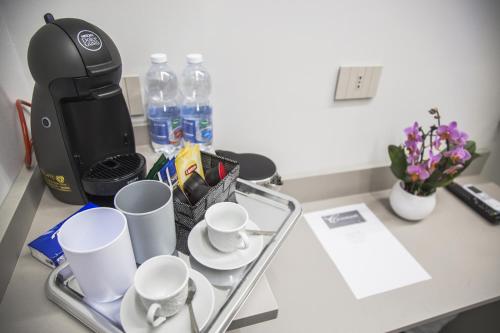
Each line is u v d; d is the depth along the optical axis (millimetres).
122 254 362
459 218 1039
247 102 849
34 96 501
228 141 902
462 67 994
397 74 943
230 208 502
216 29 723
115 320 377
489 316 953
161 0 657
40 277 446
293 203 601
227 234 440
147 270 374
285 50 800
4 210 491
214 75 779
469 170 1251
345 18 803
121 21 655
